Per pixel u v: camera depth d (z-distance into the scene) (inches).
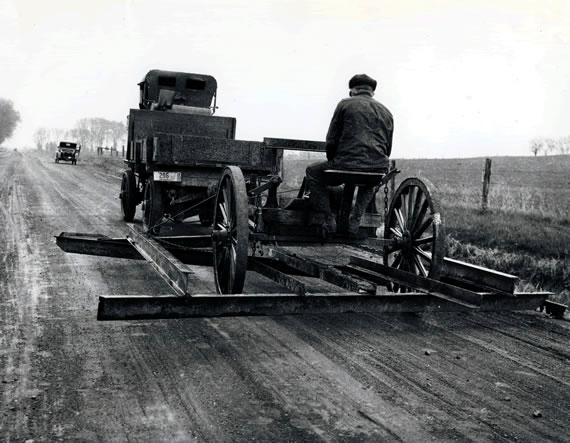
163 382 161.5
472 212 566.3
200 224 371.9
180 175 348.2
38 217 551.5
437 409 150.3
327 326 226.5
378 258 366.3
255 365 177.8
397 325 232.2
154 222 354.3
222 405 147.7
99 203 727.7
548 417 147.9
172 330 212.2
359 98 242.1
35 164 1979.6
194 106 509.0
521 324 239.5
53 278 297.4
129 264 345.7
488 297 217.0
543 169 1393.9
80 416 138.4
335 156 243.8
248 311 186.1
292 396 155.1
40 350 184.9
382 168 239.3
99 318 169.0
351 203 244.7
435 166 1535.4
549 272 340.5
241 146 352.5
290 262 253.1
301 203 245.6
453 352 198.2
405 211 267.9
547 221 512.7
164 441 128.0
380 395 158.1
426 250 266.5
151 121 453.1
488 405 154.0
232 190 231.1
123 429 132.7
